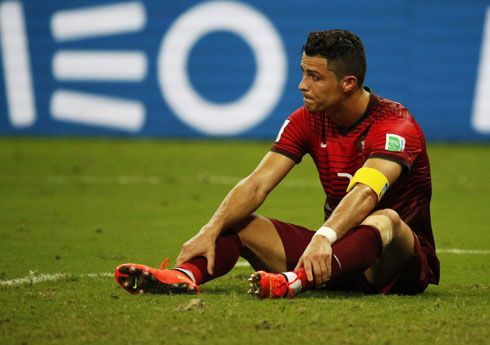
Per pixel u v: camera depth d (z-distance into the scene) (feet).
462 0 144.36
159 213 82.64
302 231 43.93
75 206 87.20
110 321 36.04
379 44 146.61
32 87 150.92
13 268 53.62
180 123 150.30
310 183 109.70
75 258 58.03
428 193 42.83
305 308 38.01
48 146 146.10
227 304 39.04
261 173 42.96
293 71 146.92
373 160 39.60
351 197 38.73
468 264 57.21
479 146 147.84
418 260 40.68
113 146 147.23
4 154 135.03
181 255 41.47
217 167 123.34
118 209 85.25
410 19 145.69
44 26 149.48
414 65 146.61
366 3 145.79
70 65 150.41
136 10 148.25
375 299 40.91
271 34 146.72
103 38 149.38
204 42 148.05
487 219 80.53
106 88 150.41
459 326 35.37
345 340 33.06
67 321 36.11
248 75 147.95
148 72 149.48
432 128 147.64
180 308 37.86
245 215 42.04
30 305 39.60
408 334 34.01
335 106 40.83
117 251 61.31
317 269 37.47
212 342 32.78
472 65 145.28
